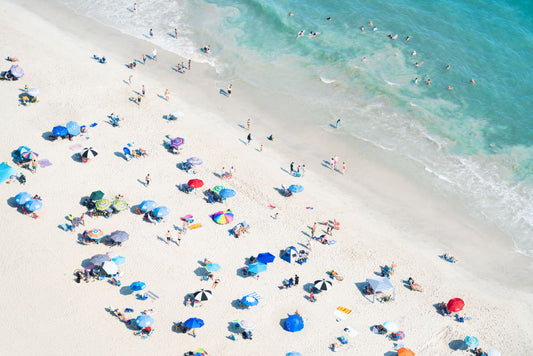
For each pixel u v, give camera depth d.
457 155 57.53
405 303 42.25
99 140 53.03
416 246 47.78
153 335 37.56
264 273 43.03
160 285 40.84
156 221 45.66
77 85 59.38
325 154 56.69
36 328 36.94
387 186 53.78
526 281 45.75
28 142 51.38
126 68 64.19
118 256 41.66
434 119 61.44
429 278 44.69
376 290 41.41
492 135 59.91
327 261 44.84
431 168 55.94
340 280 43.22
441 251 47.69
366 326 40.06
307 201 50.69
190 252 43.69
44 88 58.06
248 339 38.09
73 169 49.41
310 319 40.09
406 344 39.09
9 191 46.22
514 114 62.78
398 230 49.19
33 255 41.44
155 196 48.16
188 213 47.16
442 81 66.56
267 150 56.06
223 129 57.72
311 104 62.75
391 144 58.31
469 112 62.75
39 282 39.69
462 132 60.09
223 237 45.47
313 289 41.94
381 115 61.78
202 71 66.00
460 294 43.66
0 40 64.56
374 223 49.50
